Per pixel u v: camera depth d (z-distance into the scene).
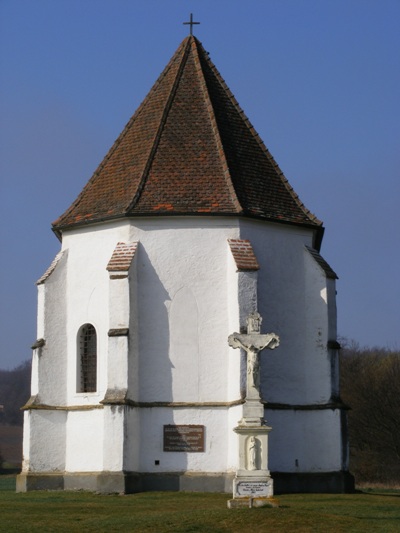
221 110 48.00
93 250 45.66
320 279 45.53
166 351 43.47
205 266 43.97
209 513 31.41
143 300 43.75
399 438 87.06
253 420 32.69
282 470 43.84
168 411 43.06
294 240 46.12
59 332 45.81
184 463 42.72
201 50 50.16
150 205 44.31
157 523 30.08
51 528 29.80
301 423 44.56
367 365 99.19
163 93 48.53
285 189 47.28
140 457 42.72
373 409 88.25
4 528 29.78
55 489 44.38
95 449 43.97
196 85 48.38
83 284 45.75
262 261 44.81
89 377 45.25
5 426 125.62
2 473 77.44
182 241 44.12
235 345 33.12
